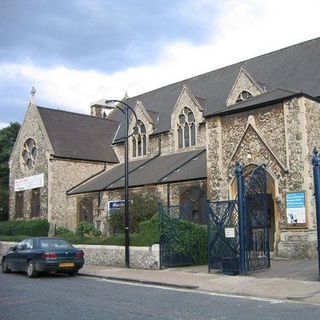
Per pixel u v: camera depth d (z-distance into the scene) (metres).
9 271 19.61
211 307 10.52
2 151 47.06
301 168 19.80
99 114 49.59
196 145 31.52
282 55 31.06
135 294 12.72
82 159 36.34
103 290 13.62
